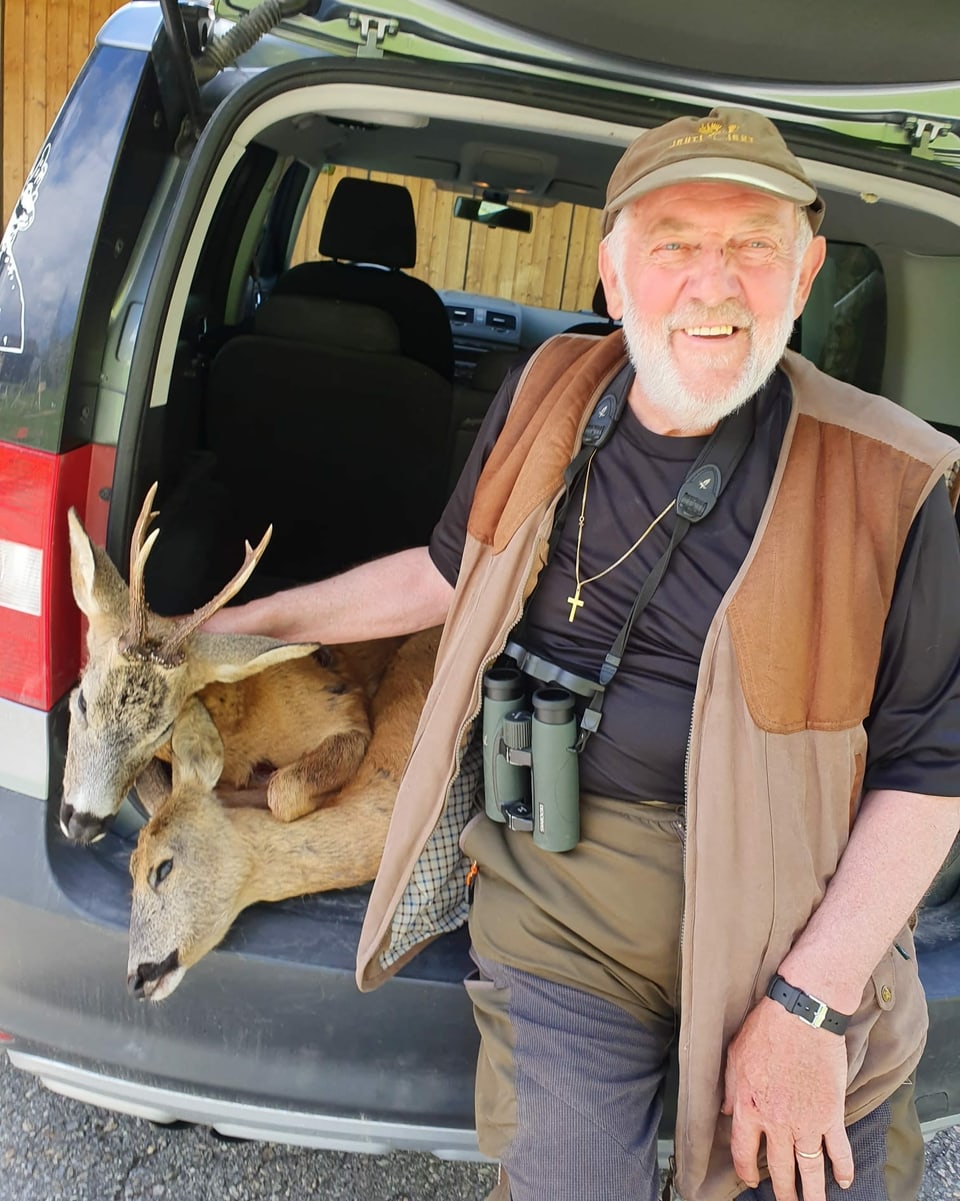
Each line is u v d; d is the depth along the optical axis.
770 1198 1.81
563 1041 1.77
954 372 3.41
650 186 1.71
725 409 1.75
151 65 2.02
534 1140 1.71
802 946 1.68
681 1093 1.71
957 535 1.74
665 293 1.76
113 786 2.00
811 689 1.67
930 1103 2.12
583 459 1.87
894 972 1.82
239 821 2.23
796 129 2.19
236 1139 2.54
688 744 1.78
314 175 4.78
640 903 1.82
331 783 2.58
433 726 1.88
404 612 2.25
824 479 1.72
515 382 2.08
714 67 2.05
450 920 2.06
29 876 1.99
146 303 2.03
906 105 2.10
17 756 2.04
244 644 2.17
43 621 2.00
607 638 1.87
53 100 9.66
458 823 2.05
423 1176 2.53
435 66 2.10
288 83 2.08
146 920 1.96
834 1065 1.67
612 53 2.04
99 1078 2.02
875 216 3.01
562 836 1.82
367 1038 1.98
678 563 1.80
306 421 3.55
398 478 3.66
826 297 4.05
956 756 1.71
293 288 4.59
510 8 1.94
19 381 1.97
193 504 2.96
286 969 1.97
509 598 1.85
